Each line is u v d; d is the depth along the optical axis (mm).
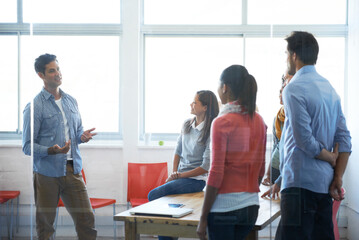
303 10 2619
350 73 2604
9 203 2781
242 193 2246
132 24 2732
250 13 2652
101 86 2754
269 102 2576
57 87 2764
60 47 2760
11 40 2770
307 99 2416
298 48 2541
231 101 2439
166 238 2582
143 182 2750
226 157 2305
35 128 2764
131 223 2260
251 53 2652
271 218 2404
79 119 2766
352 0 2596
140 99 2740
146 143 2750
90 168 2773
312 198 2441
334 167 2451
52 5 2758
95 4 2748
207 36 2688
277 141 2525
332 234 2438
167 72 2725
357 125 2596
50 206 2770
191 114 2707
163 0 2709
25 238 2791
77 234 2777
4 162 2781
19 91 2770
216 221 2182
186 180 2707
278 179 2496
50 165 2768
